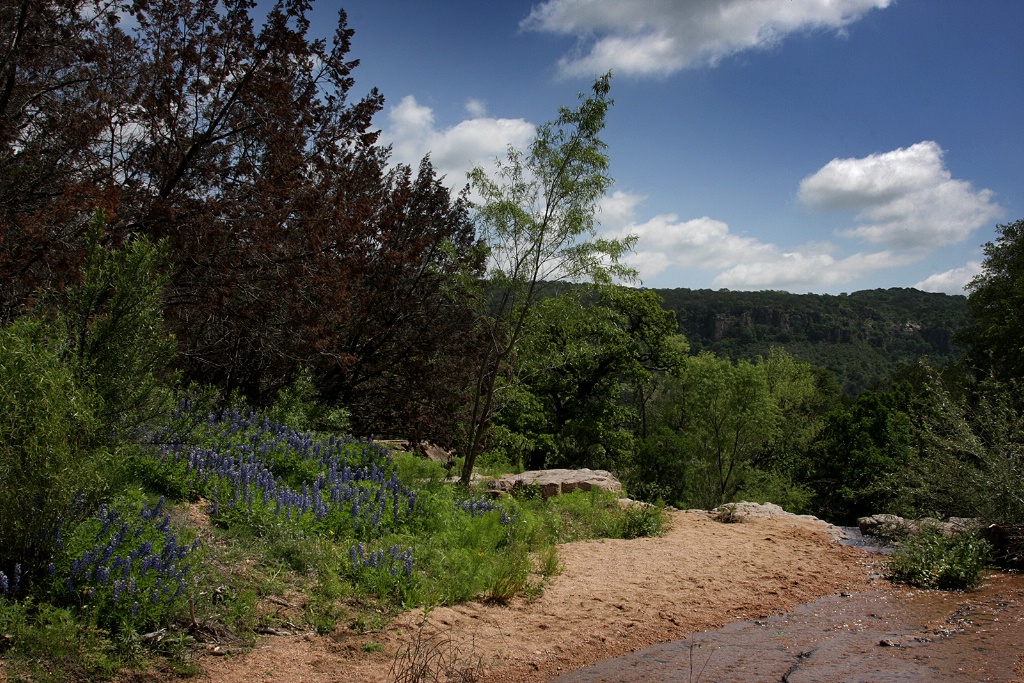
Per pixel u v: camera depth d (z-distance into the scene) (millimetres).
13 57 11320
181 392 9711
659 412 47500
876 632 7340
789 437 42719
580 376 33406
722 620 7719
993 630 7238
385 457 12414
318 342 15453
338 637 6004
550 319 13805
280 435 11320
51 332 6930
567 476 15273
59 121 12188
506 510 11227
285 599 6480
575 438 33344
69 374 6109
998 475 11859
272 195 14023
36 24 11844
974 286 36031
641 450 35562
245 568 6820
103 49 12891
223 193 13875
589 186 13305
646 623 7367
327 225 14938
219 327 16828
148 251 7598
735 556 10656
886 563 11016
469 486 13602
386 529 9016
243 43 14562
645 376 33875
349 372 18344
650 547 10805
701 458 37719
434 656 5867
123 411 7164
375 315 18281
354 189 17828
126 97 13141
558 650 6410
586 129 13414
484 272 14547
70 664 4789
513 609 7355
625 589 8461
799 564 10555
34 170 12055
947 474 12586
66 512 5844
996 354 29953
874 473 34594
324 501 8891
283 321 16156
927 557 10000
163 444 8648
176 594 5617
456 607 7117
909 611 8211
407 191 17969
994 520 11680
